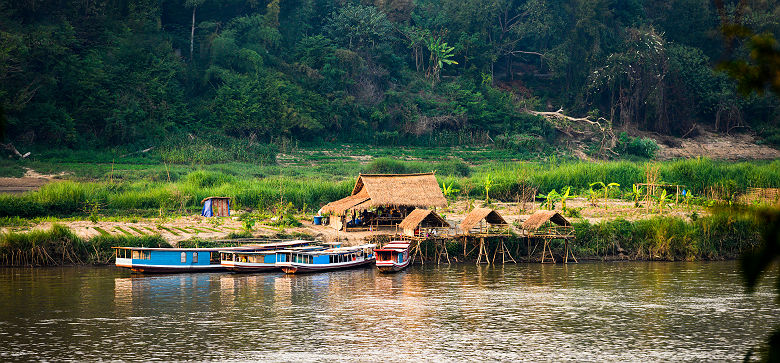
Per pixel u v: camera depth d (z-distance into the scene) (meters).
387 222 56.00
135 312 34.31
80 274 44.53
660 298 37.56
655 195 67.44
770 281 41.88
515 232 53.31
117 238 48.56
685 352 27.48
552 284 41.97
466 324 31.94
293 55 114.62
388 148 105.31
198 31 110.81
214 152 90.25
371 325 31.84
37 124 82.44
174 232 51.38
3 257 46.25
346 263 48.06
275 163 92.12
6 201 55.16
